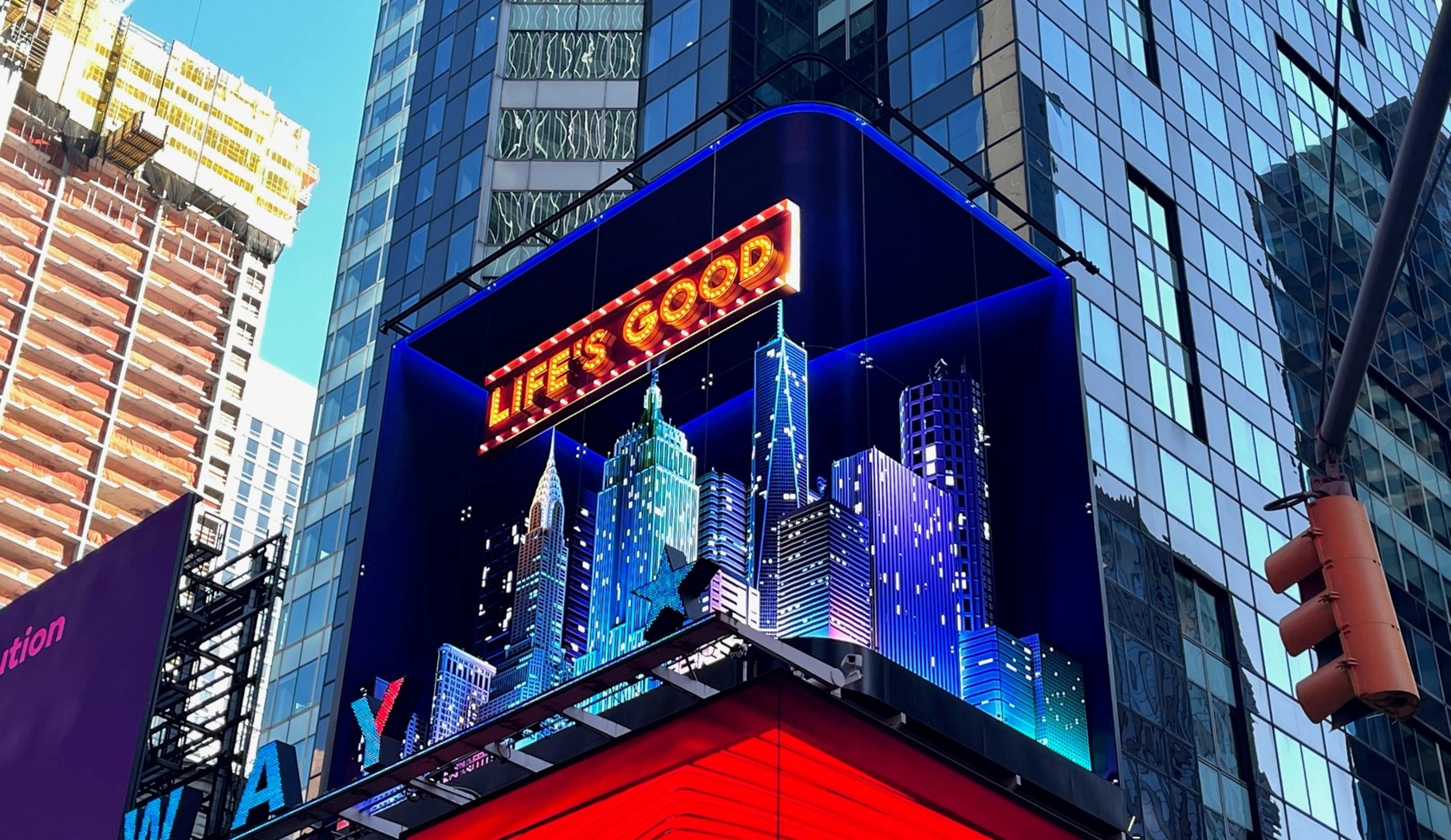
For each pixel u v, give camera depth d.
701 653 33.53
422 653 45.84
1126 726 38.94
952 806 27.30
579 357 47.22
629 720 34.53
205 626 39.12
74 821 28.45
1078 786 30.45
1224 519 48.00
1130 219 52.84
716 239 45.19
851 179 44.00
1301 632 12.84
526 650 43.03
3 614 34.22
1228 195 60.00
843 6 61.88
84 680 30.66
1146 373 48.38
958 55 54.94
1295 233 63.31
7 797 30.12
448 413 50.22
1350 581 12.70
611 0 71.19
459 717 43.16
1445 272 77.56
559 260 49.53
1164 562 44.09
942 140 52.94
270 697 68.38
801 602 37.22
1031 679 36.81
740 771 26.78
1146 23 61.47
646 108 66.25
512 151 68.38
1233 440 50.84
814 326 42.06
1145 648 41.28
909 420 40.44
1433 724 54.62
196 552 40.00
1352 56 78.06
